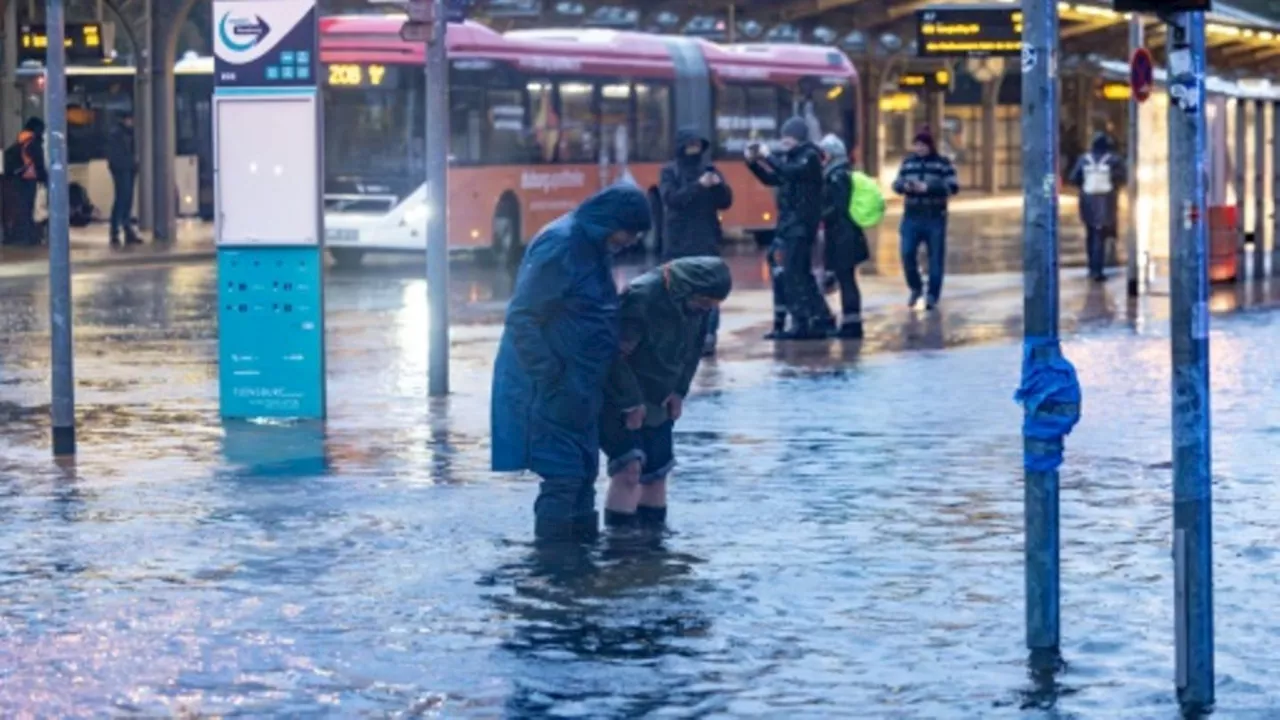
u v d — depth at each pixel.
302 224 26.61
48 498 21.06
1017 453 23.86
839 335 37.78
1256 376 30.95
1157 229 60.72
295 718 13.21
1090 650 14.83
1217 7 79.50
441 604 16.34
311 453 24.02
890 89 109.38
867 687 13.88
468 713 13.30
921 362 33.53
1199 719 13.07
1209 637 13.32
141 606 16.30
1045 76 14.15
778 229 37.34
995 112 117.44
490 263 62.78
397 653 14.83
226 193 26.73
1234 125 54.22
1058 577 14.73
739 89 73.88
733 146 73.44
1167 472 22.52
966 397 28.94
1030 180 14.16
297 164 26.59
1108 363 32.81
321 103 26.58
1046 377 14.40
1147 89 45.97
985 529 19.33
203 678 14.18
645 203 18.98
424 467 23.00
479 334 38.72
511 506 20.56
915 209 43.59
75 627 15.62
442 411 27.72
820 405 28.09
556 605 16.30
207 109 76.00
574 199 65.56
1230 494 21.08
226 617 15.94
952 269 57.47
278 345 26.80
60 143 23.80
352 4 68.38
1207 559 13.29
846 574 17.38
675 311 19.50
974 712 13.28
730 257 65.62
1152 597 16.47
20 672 14.34
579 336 18.94
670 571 17.53
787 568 17.62
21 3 69.69
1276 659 14.58
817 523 19.62
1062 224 82.44
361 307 45.44
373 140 59.50
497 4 68.94
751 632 15.41
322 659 14.68
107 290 49.97
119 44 74.19
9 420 27.00
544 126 64.44
